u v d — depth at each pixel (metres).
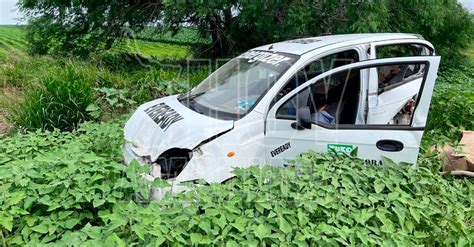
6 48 19.72
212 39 14.23
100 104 7.68
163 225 3.32
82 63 10.48
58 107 6.84
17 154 4.80
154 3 13.54
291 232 3.44
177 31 14.09
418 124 4.51
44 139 5.19
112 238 3.17
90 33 14.19
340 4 10.92
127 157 4.69
